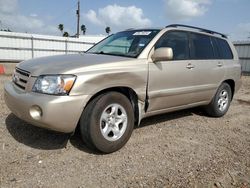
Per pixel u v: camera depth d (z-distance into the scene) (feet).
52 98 10.73
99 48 16.51
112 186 9.81
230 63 20.25
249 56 81.05
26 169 10.52
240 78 21.71
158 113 15.25
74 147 12.77
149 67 13.73
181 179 10.62
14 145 12.51
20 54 88.79
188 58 16.44
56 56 13.96
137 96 13.44
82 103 11.18
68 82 10.93
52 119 10.73
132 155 12.46
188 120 18.89
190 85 16.51
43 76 11.21
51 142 13.10
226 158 12.94
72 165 11.10
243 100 29.66
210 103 19.38
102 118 11.96
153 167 11.45
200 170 11.49
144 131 15.81
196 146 14.19
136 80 13.12
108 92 12.22
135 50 14.34
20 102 11.35
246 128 18.37
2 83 31.53
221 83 19.57
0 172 10.15
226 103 20.59
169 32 15.64
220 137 15.97
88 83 11.28
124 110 12.76
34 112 11.02
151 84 13.91
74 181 9.94
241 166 12.19
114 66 12.40
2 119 15.94
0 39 84.58
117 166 11.31
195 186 10.20
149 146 13.65
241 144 15.08
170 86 15.10
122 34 16.85
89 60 12.50
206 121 19.07
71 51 98.17
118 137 12.64
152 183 10.19
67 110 10.87
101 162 11.55
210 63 18.01
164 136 15.26
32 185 9.48
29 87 11.49
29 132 14.14
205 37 18.56
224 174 11.31
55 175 10.24
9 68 59.98
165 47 14.26
